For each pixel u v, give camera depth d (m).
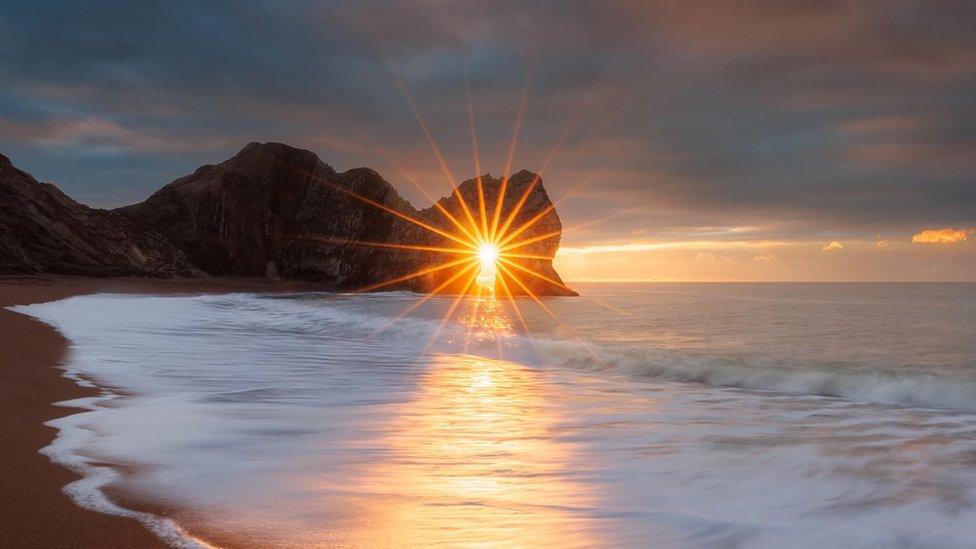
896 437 6.58
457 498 4.32
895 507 4.29
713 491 4.62
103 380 9.12
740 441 6.32
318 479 4.68
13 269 45.97
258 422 6.79
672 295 65.81
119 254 56.84
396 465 5.19
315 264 71.06
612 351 15.09
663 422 7.38
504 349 16.59
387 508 4.04
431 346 17.27
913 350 14.48
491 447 5.96
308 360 13.20
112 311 24.27
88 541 3.25
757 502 4.37
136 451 5.31
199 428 6.37
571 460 5.50
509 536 3.62
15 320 17.28
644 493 4.54
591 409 8.27
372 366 12.66
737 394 9.88
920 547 3.58
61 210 55.62
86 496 4.03
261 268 70.44
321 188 74.50
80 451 5.21
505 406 8.41
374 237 72.19
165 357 12.20
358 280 70.62
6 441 5.42
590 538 3.63
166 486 4.34
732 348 15.43
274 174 75.19
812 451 5.87
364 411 7.71
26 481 4.31
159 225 66.88
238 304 35.75
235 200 70.62
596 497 4.43
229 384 9.43
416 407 8.13
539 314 31.33
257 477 4.69
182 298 39.66
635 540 3.61
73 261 51.00
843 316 25.88
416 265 71.88
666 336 18.70
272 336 18.44
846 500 4.43
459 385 10.41
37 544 3.18
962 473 5.13
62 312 21.89
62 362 10.66
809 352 14.43
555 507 4.19
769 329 20.30
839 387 10.33
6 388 8.06
